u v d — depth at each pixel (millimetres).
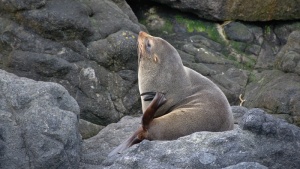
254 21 64438
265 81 57906
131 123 43750
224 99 39344
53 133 34906
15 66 51188
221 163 32469
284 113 53750
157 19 64500
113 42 53406
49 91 36781
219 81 58969
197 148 33281
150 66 40656
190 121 37594
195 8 63562
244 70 60406
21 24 52062
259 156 33219
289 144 34031
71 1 53469
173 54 40594
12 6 51906
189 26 63938
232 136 33688
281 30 64500
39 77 51312
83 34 52938
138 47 41562
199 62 60781
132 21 58719
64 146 35031
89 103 51969
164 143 33875
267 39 63875
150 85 40469
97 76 52625
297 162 33656
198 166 32344
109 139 41062
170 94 39844
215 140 33469
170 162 32750
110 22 54656
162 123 37406
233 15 63875
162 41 40875
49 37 52250
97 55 53062
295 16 64500
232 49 62688
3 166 34219
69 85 51719
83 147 40219
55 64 51344
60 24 51938
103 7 55812
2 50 52094
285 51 58594
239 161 32594
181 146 33500
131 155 33531
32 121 35125
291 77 56375
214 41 63156
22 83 36938
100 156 37938
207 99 38781
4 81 36812
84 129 50844
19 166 34312
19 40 51719
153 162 32812
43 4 52188
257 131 34219
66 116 35812
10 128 35000
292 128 34688
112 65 53500
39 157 34375
